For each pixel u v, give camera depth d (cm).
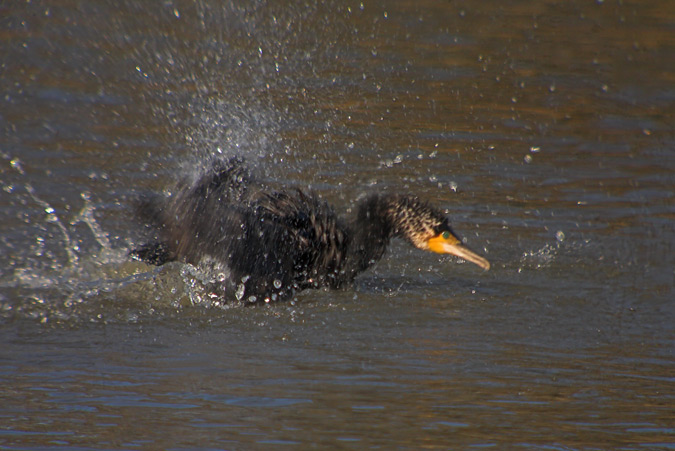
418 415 1553
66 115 3869
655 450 1432
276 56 4944
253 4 5878
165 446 1412
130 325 2036
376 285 2431
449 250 2448
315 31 5416
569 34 5484
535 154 3641
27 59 4647
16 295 2188
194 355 1853
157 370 1758
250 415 1538
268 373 1752
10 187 2980
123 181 3109
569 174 3406
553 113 4206
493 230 2828
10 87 4203
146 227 2198
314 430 1483
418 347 1939
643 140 3859
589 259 2611
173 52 4900
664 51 5138
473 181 3300
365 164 3431
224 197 2280
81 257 2452
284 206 2348
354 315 2169
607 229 2855
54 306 2133
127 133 3684
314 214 2359
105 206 2853
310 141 3709
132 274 2352
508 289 2397
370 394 1650
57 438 1432
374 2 6078
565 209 3036
